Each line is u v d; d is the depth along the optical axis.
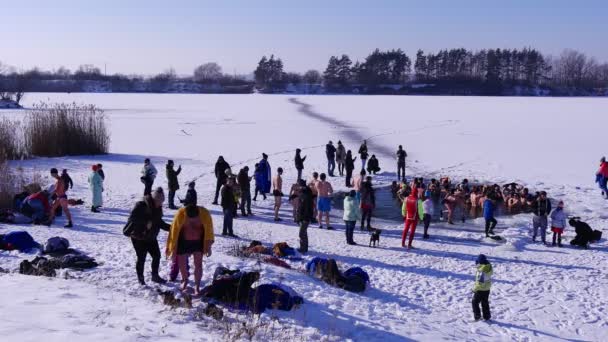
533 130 45.22
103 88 167.88
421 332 8.61
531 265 13.65
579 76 168.12
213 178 24.12
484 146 35.75
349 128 47.50
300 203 13.67
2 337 5.75
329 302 9.33
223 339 6.68
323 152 32.75
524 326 9.76
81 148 30.17
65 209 14.43
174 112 69.25
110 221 15.73
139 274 8.96
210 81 184.50
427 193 16.42
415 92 157.00
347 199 14.90
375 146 35.94
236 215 17.84
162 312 7.48
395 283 11.73
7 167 17.69
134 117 60.19
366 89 160.62
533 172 26.83
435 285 11.80
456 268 13.14
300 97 120.31
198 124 51.69
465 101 95.88
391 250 14.59
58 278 8.86
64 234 13.44
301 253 13.59
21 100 96.88
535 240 16.08
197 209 8.48
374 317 9.02
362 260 13.46
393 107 78.56
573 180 24.89
